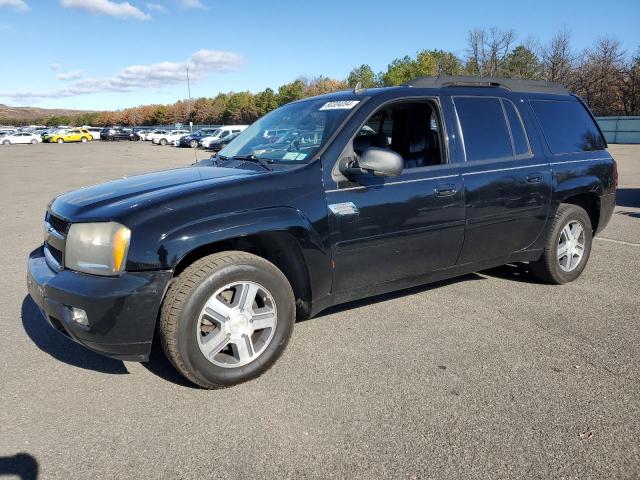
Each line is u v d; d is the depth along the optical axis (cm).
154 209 291
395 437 266
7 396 310
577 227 507
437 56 5972
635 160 2297
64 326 292
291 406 295
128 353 289
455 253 413
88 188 358
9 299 488
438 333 396
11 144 5894
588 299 470
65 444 263
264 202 316
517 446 259
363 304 459
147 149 4419
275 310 325
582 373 333
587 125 523
